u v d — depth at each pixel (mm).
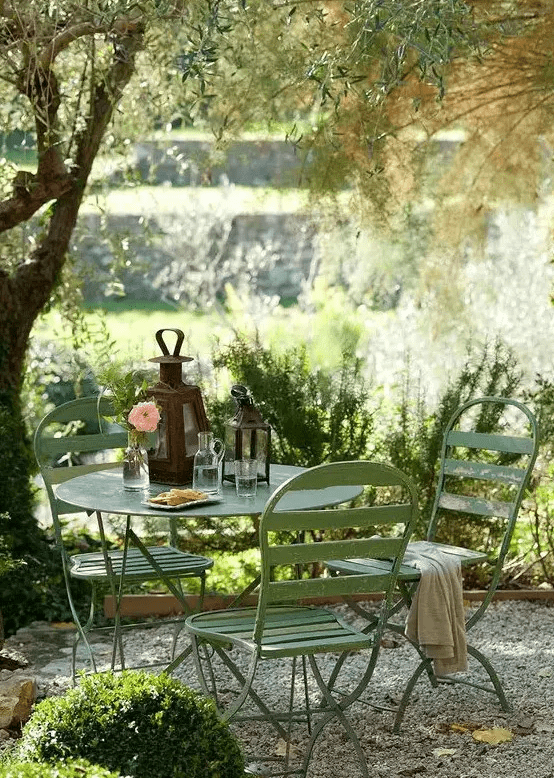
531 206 7316
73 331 6961
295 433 6074
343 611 5730
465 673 4754
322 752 3941
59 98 5816
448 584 4168
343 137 6430
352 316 9344
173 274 14648
